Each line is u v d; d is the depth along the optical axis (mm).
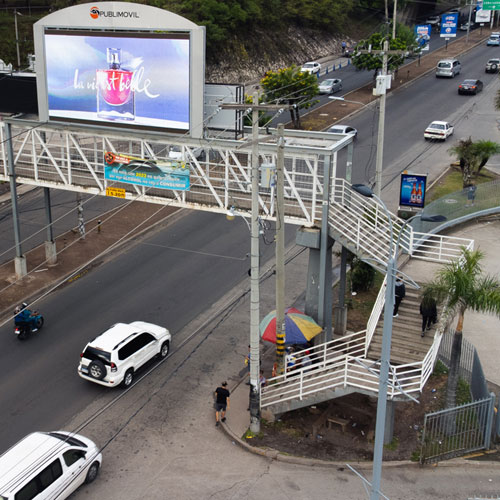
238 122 24266
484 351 23578
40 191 41094
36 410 20312
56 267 30562
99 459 17406
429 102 61969
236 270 30766
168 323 25828
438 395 21078
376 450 14039
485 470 17844
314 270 22062
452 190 40312
